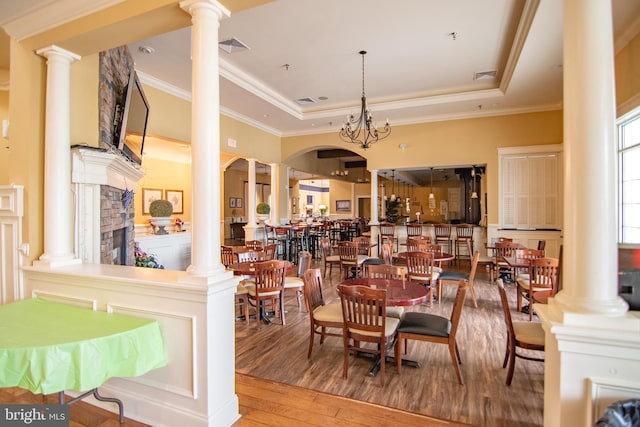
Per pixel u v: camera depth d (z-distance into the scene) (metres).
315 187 17.94
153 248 5.73
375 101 6.85
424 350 3.20
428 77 5.61
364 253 6.66
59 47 2.62
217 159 2.13
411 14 3.74
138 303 2.14
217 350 2.01
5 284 2.77
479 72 5.41
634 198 3.86
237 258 4.53
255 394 2.44
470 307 4.49
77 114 2.93
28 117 2.68
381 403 2.31
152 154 8.90
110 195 3.41
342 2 3.50
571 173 1.53
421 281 4.70
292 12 3.68
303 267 4.65
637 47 3.54
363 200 16.20
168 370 2.06
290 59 4.89
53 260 2.56
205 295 1.93
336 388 2.52
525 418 2.14
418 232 7.93
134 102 3.89
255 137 7.89
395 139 7.84
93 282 2.27
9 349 1.57
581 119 1.49
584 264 1.48
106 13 2.36
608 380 1.40
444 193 14.27
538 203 6.82
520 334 2.53
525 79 5.17
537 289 3.79
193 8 2.08
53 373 1.59
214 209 2.10
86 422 2.11
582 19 1.49
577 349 1.44
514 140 6.92
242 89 5.60
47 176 2.63
